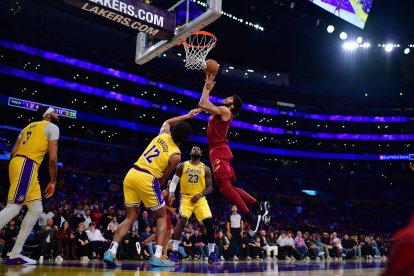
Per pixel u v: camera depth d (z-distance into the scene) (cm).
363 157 4234
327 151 4266
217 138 532
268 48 4012
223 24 3547
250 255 1453
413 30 3216
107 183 2658
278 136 4206
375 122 4262
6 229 1062
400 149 4184
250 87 4225
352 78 4494
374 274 429
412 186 4038
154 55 691
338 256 1783
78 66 3159
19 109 2980
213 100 3903
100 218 1353
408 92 4381
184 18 617
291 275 389
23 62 3014
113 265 432
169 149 461
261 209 526
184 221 680
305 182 4050
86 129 3322
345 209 3603
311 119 4241
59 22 3212
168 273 383
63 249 1125
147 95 3566
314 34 3259
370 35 3325
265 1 2939
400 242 77
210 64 499
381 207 3819
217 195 3095
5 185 2119
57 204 1694
